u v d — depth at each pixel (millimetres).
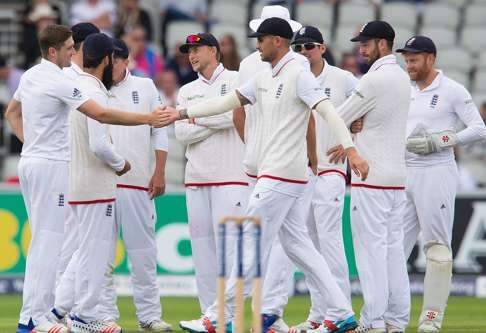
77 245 38094
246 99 34719
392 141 35938
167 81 63625
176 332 39500
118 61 38438
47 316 35250
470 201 55875
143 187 39219
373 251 36094
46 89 34188
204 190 39156
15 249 55438
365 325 36281
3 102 66500
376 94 35469
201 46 39000
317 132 38719
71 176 35125
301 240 34812
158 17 73688
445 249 40188
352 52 68188
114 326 36406
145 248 39594
